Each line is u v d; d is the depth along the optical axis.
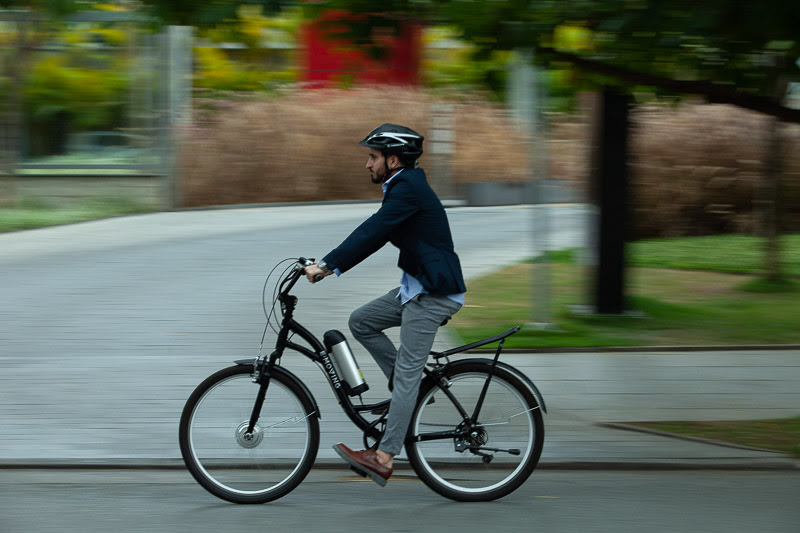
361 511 8.74
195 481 9.59
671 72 13.00
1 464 9.90
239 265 22.09
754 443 10.69
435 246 8.70
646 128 29.31
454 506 8.88
